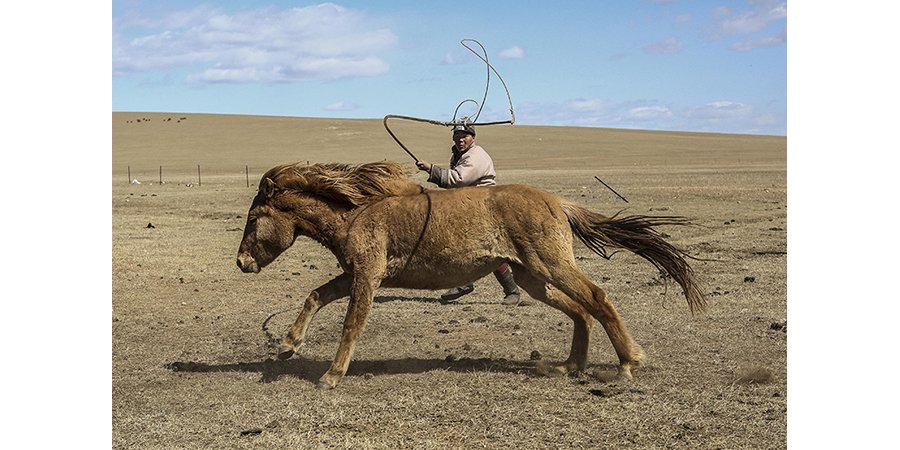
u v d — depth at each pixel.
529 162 83.38
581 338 5.81
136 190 35.00
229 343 7.18
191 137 120.69
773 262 11.39
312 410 4.98
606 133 148.50
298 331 5.82
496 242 5.61
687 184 32.53
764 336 6.85
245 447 4.36
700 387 5.30
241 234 16.61
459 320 7.98
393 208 5.73
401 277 5.81
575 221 5.77
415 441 4.39
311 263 12.71
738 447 4.19
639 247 5.80
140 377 5.95
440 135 119.56
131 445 4.41
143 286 10.30
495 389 5.36
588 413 4.80
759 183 31.92
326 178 5.87
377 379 5.74
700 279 10.08
